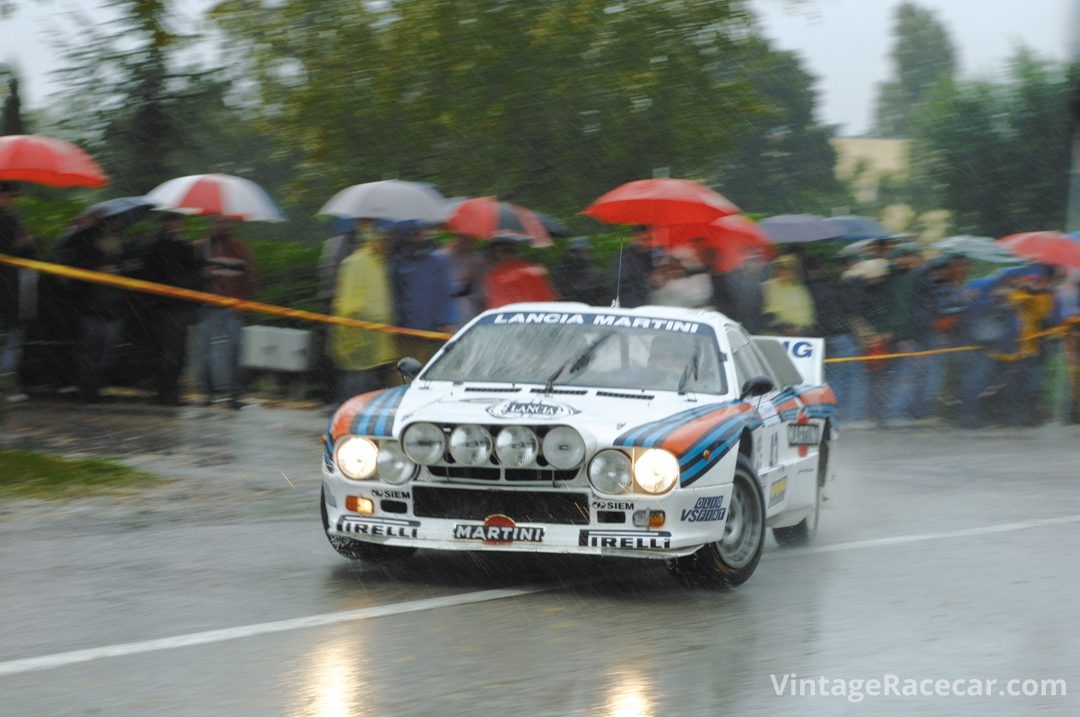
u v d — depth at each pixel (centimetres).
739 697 619
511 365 921
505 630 729
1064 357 2205
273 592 808
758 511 869
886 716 599
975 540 1081
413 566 891
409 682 625
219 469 1330
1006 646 728
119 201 1750
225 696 595
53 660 649
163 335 1758
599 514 807
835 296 2027
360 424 848
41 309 1772
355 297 1625
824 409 1102
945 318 2084
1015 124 4522
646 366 913
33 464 1251
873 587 880
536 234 1705
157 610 757
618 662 671
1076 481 1481
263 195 1756
